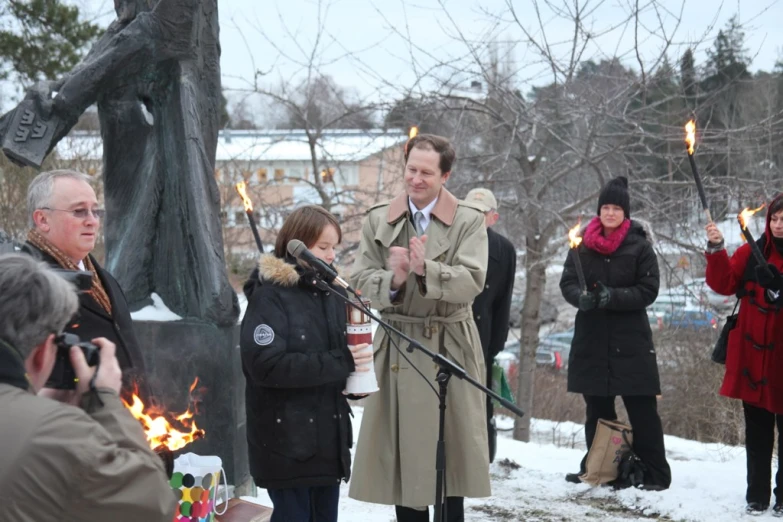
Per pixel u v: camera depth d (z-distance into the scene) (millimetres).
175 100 4828
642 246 5688
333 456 3514
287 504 3500
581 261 5805
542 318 16781
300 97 11750
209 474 3613
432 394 4109
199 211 4758
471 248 4156
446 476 4113
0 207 11352
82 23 13992
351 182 13523
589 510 5379
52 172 3041
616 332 5684
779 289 5055
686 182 9523
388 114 10539
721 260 5230
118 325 3068
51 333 2002
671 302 10289
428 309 4148
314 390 3490
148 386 3133
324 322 3529
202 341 4746
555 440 9852
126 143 4898
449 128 10570
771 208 5176
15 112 4527
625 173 10078
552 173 10023
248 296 3602
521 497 5633
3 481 1804
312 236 3584
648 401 5723
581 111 9273
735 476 6023
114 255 4961
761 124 9688
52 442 1848
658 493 5566
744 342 5215
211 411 4762
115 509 1920
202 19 4898
